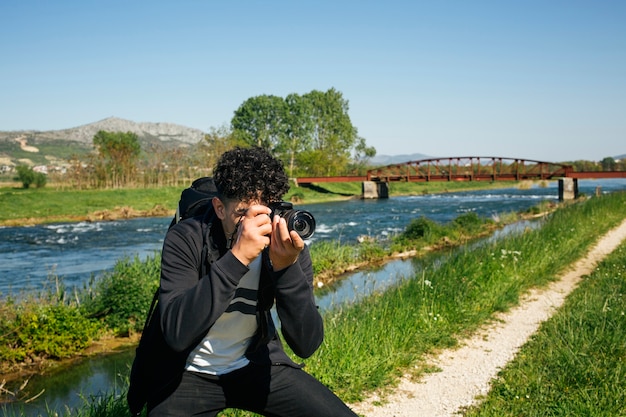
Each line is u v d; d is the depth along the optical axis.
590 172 63.72
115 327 10.73
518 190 77.50
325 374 5.59
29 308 10.01
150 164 65.44
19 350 9.04
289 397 2.49
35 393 7.78
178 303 2.12
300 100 100.56
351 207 49.03
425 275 9.56
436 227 23.30
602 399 4.82
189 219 2.39
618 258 12.87
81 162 63.06
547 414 4.69
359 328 6.52
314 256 16.91
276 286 2.26
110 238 28.39
